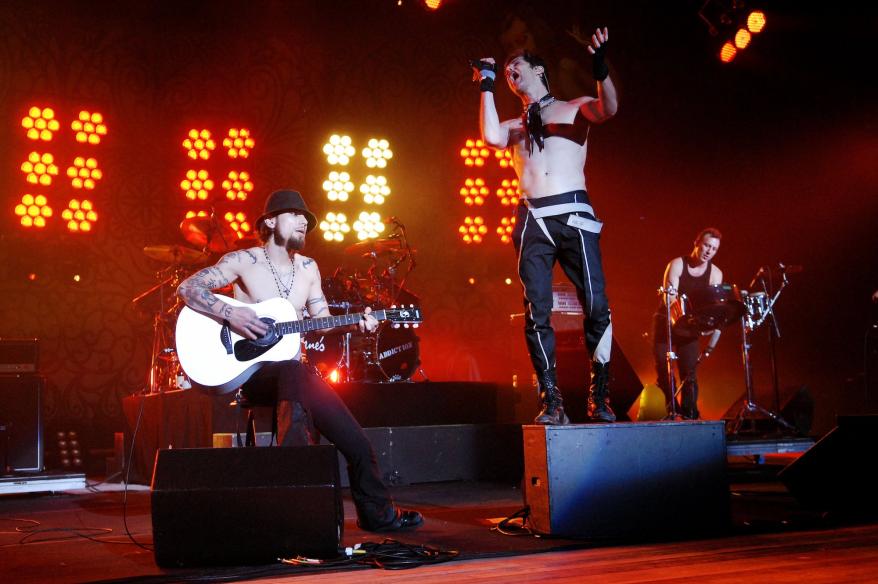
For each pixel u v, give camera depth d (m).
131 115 8.50
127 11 8.57
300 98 9.17
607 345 3.58
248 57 9.02
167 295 7.05
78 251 8.13
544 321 3.56
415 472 6.04
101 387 8.10
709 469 3.43
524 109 3.66
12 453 5.82
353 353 7.01
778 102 8.45
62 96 8.24
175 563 2.89
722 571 2.56
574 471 3.28
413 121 9.62
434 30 9.78
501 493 5.29
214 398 5.70
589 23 9.42
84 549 3.37
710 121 8.95
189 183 8.66
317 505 2.91
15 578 2.77
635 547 3.06
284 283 3.67
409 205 9.50
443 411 6.54
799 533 3.25
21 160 8.02
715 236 6.16
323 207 9.15
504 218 9.84
